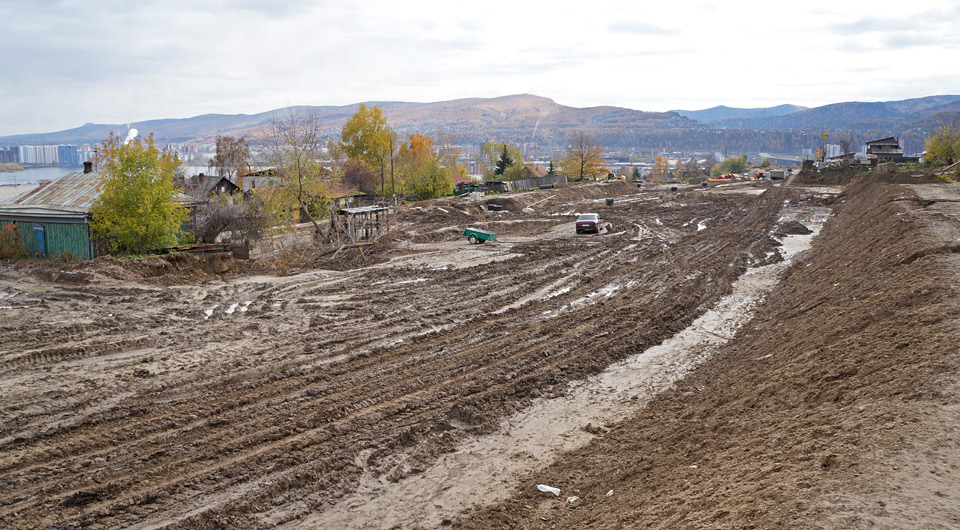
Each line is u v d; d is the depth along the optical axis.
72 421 12.54
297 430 12.39
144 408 13.20
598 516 8.71
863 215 37.34
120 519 9.27
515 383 15.33
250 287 26.53
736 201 70.50
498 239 44.12
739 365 15.62
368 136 76.81
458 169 109.62
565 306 23.27
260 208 38.03
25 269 27.80
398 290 26.16
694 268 30.77
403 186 75.88
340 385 14.88
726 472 8.35
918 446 7.21
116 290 24.86
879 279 17.50
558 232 48.28
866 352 11.36
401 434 12.29
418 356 17.19
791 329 16.69
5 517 9.16
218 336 18.83
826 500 6.36
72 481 10.21
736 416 11.23
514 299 24.48
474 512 9.78
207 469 10.78
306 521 9.58
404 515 9.78
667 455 10.63
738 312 22.45
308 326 20.25
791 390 11.27
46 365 15.98
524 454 11.87
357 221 39.75
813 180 84.25
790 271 28.83
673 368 16.73
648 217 57.62
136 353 17.17
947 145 80.81
